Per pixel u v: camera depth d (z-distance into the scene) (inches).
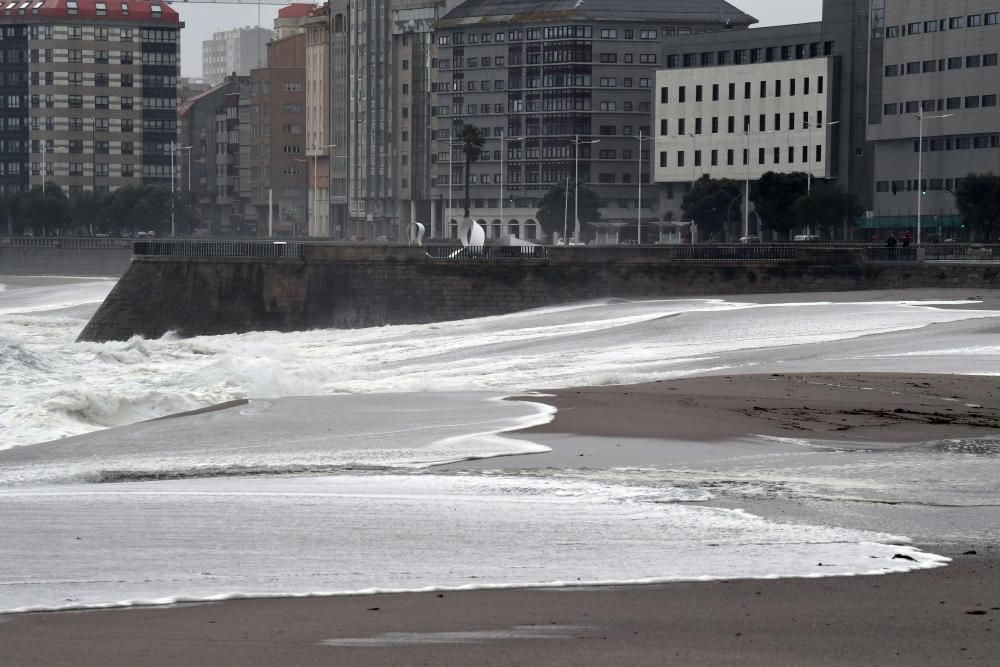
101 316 5890.8
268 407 2529.5
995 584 1113.4
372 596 1085.8
